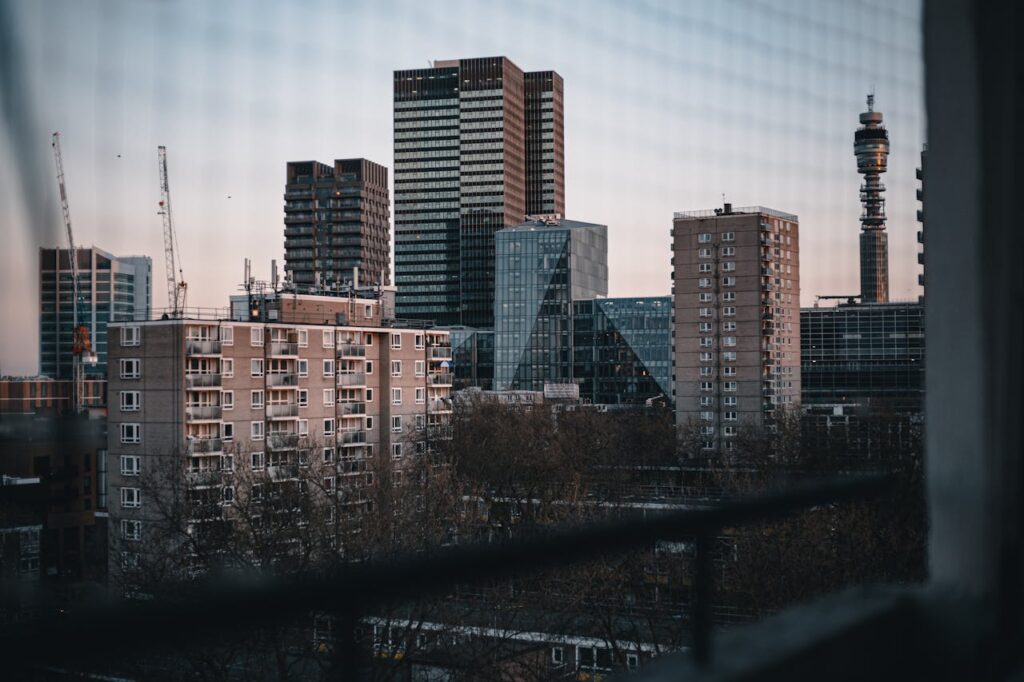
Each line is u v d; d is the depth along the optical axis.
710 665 3.25
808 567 17.97
